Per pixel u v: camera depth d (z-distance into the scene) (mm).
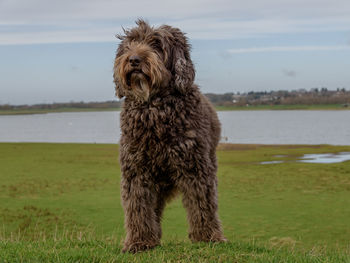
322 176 23906
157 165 5188
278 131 92562
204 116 5422
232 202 16219
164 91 5238
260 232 11758
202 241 5453
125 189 5379
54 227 12375
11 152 39906
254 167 28812
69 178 22953
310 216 13781
